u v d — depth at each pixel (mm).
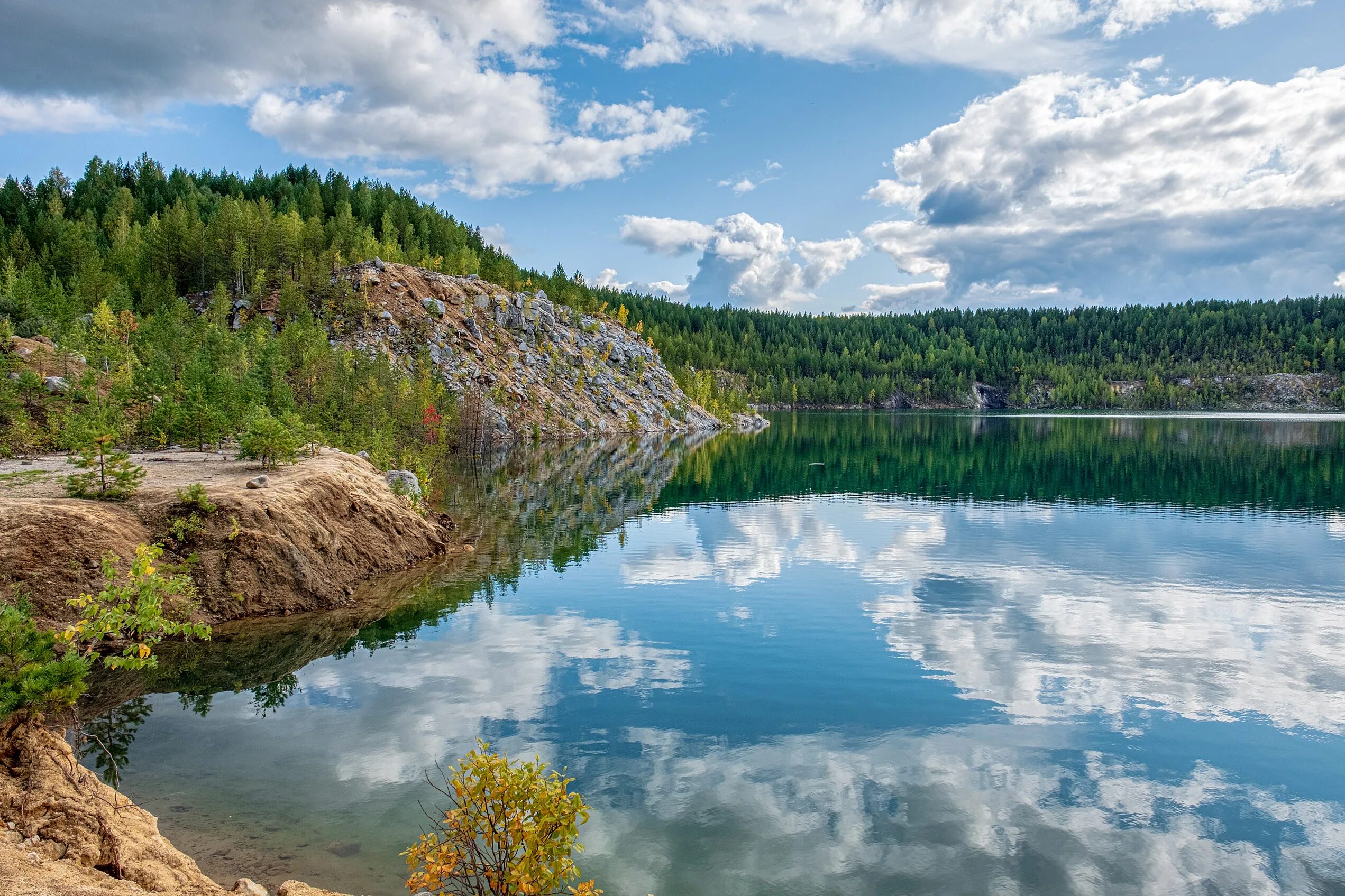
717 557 37969
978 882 12016
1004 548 40719
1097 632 25891
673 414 167750
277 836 12586
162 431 43906
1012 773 15883
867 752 16766
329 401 77812
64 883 9219
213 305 108062
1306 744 17422
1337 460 85375
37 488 26859
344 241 146375
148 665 17500
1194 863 12703
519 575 33219
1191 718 18891
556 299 194000
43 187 161750
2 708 11734
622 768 15719
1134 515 51594
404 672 21141
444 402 104500
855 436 145250
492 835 9914
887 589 31672
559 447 115688
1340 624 26938
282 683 20062
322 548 29562
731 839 13094
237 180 185875
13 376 49469
